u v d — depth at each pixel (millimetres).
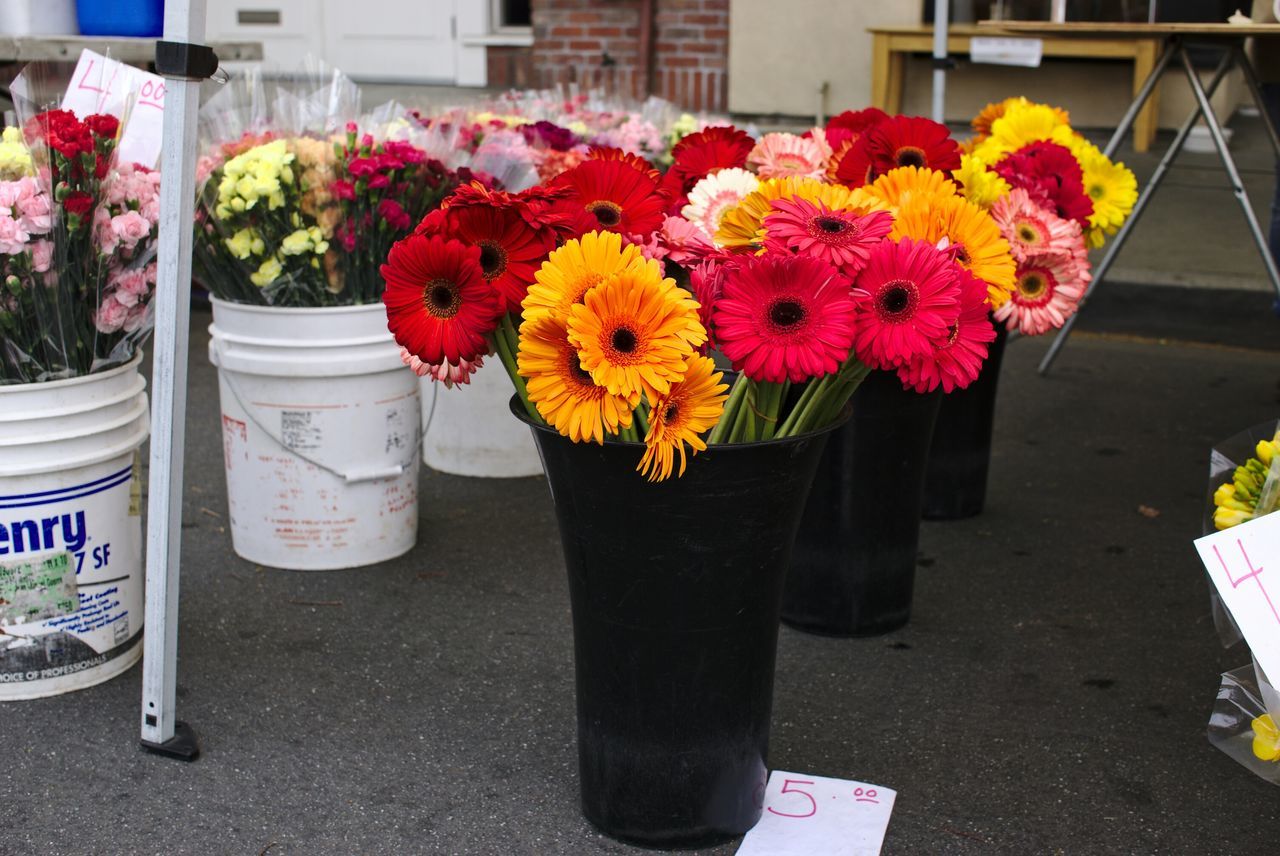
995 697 2832
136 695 2795
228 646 3033
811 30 8203
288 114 3334
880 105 7941
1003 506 3971
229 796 2453
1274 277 4480
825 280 1879
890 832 2348
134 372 2838
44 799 2436
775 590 2174
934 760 2582
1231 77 7887
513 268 2014
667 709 2178
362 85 9086
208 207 3090
